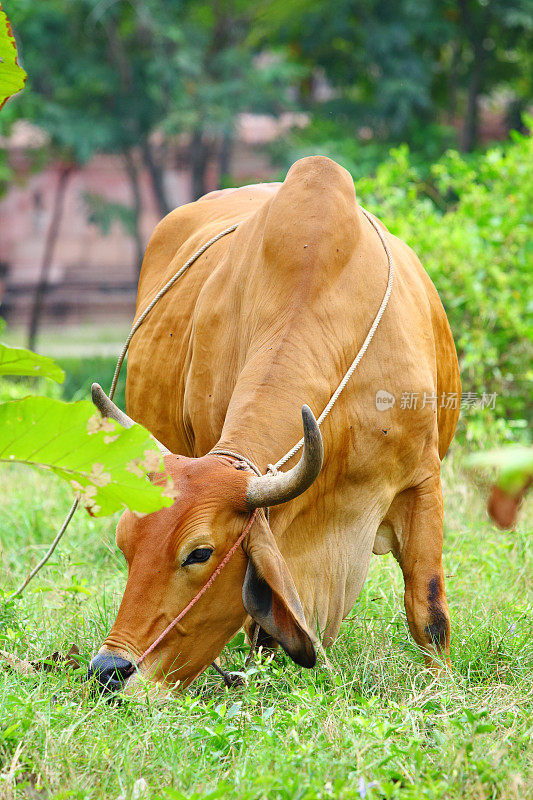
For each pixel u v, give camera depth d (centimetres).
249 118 5259
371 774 645
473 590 1089
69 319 6000
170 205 5528
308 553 884
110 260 5922
